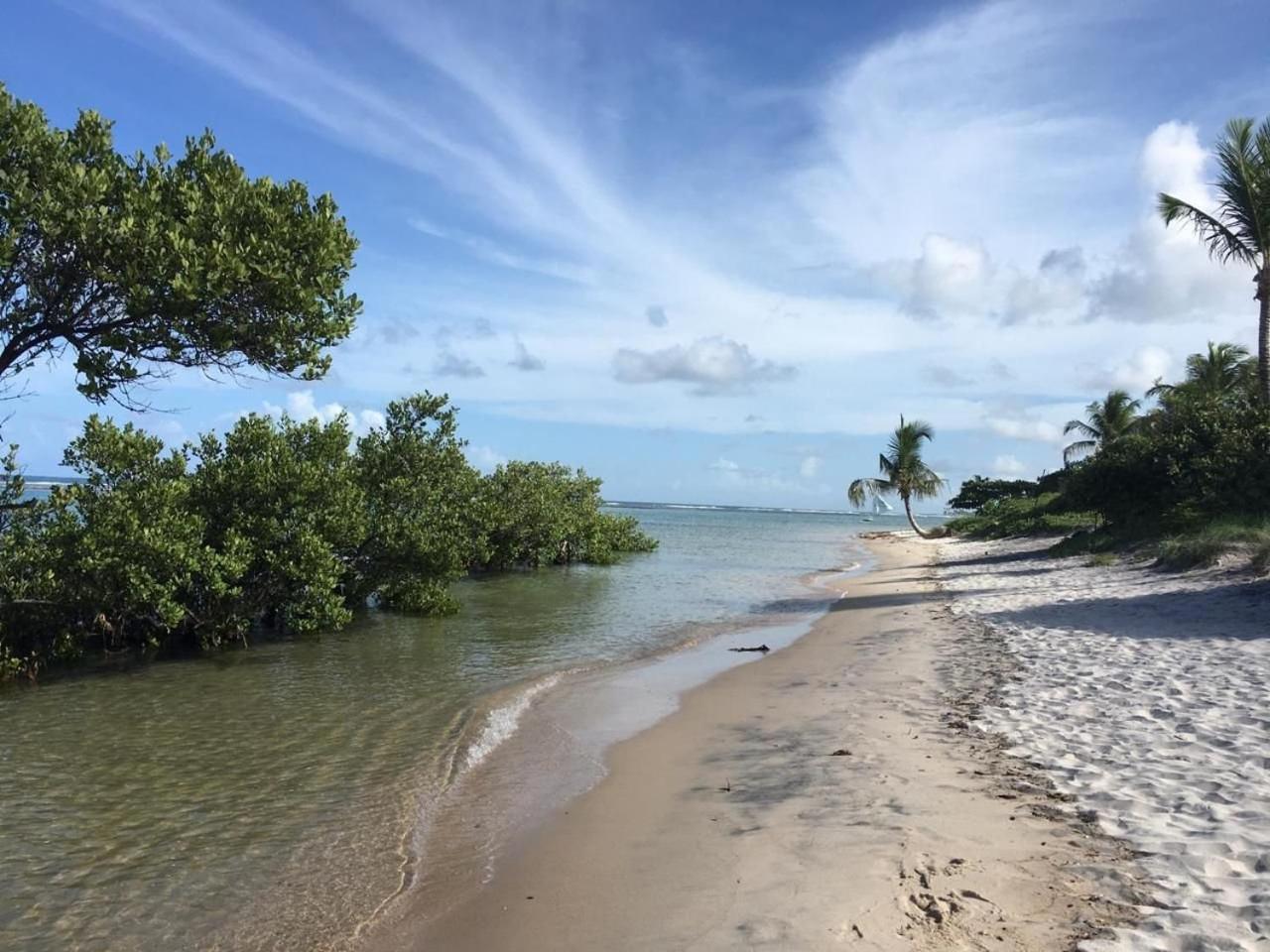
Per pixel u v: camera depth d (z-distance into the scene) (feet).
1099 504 85.30
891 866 15.88
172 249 33.09
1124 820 17.16
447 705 33.83
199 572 44.70
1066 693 29.27
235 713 32.60
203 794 23.43
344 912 16.38
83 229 31.60
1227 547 56.90
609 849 18.69
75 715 32.37
